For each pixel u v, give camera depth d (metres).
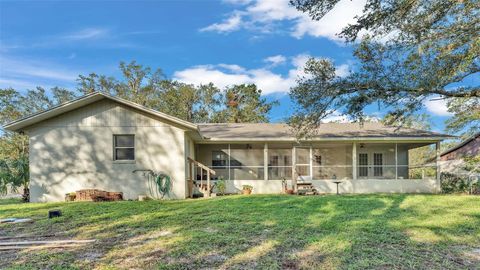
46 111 11.78
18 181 13.46
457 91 8.39
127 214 8.37
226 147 17.12
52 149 12.30
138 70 29.78
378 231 6.22
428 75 7.89
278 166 15.76
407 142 15.41
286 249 5.08
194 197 13.13
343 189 14.96
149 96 30.06
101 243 5.60
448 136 14.62
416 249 5.06
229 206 9.52
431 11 7.22
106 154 12.39
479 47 6.70
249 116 31.50
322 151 17.28
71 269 4.27
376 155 17.11
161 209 9.16
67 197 11.91
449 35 7.30
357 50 8.71
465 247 5.20
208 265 4.39
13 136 22.45
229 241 5.57
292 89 9.99
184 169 12.48
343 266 4.28
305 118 10.17
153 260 4.62
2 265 4.50
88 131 12.43
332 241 5.49
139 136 12.51
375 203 9.99
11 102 22.86
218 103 32.62
